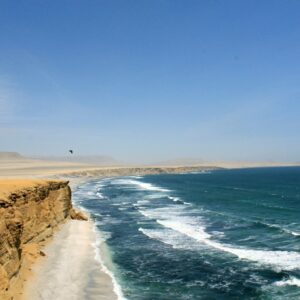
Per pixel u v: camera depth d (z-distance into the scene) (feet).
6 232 86.99
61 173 585.22
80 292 97.04
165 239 153.48
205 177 641.81
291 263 119.24
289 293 97.45
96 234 162.20
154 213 219.20
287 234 157.17
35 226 127.24
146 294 98.73
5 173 552.82
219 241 148.66
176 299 95.81
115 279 108.58
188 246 142.20
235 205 251.60
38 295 91.15
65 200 181.27
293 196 309.01
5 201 94.07
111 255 131.75
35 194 133.80
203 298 96.27
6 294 77.25
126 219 199.62
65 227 166.09
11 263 86.99
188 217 202.80
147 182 509.35
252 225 177.58
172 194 330.75
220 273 112.78
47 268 110.32
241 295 97.45
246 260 123.44
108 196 317.01
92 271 112.98
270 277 108.37
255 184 455.22
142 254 132.77
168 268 118.21
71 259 121.90
